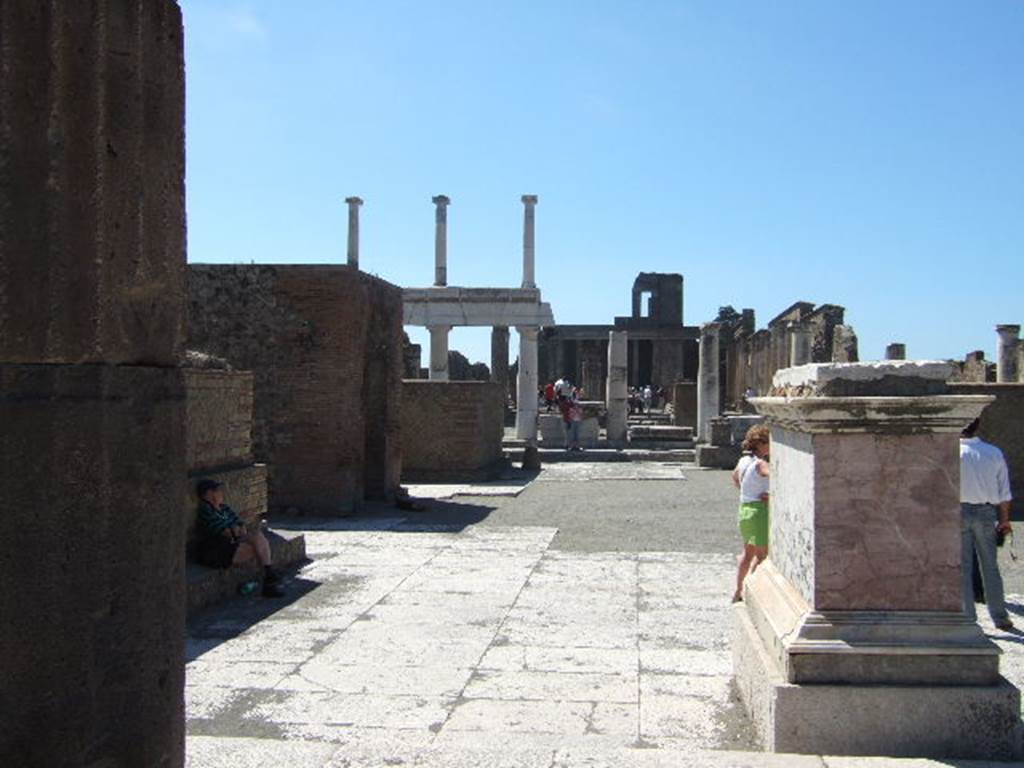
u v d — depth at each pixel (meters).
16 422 2.91
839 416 5.02
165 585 3.21
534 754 4.57
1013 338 33.72
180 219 3.35
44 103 2.90
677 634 8.14
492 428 25.05
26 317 2.91
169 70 3.25
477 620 8.70
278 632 8.28
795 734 4.92
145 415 3.11
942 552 5.02
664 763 4.46
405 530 14.46
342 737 5.74
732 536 13.91
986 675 4.92
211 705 6.33
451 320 38.16
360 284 16.52
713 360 34.19
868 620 5.01
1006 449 16.20
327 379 16.03
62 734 2.93
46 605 2.92
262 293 16.17
